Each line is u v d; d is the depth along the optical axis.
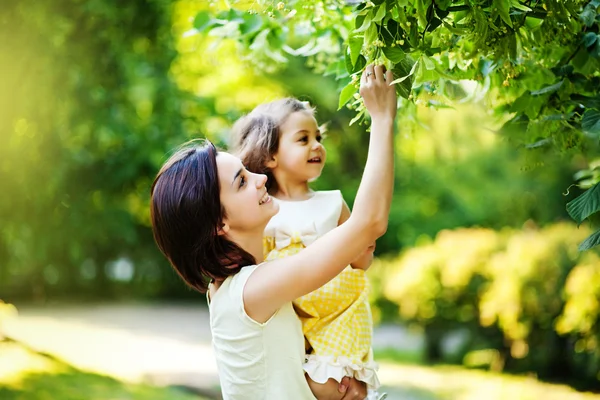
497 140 13.14
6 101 7.16
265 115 2.68
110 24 7.55
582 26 2.93
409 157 14.07
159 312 14.92
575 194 12.59
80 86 7.64
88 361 8.69
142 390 7.27
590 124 2.59
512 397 7.11
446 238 9.17
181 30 9.16
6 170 7.67
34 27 7.00
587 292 6.79
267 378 2.08
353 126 12.68
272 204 2.18
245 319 2.06
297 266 2.02
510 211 14.17
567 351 7.62
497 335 8.49
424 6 2.18
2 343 8.36
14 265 9.80
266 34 3.39
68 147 8.02
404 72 2.16
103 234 9.26
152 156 8.84
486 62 2.79
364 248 2.01
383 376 8.48
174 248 2.16
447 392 7.50
